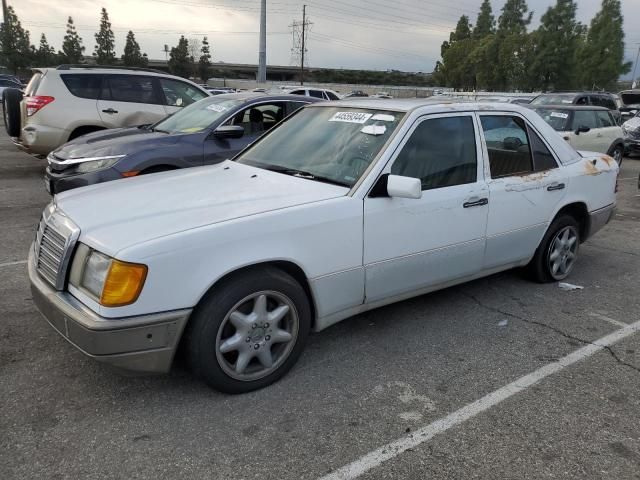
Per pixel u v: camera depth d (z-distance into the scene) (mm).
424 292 3961
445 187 3854
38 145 9203
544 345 3857
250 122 7016
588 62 49344
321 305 3342
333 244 3271
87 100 9328
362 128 3857
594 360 3656
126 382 3199
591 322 4266
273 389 3184
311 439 2738
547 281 5078
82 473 2457
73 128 9250
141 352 2725
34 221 6746
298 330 3252
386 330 4031
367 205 3402
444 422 2916
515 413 3018
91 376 3254
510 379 3383
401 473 2516
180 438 2715
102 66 9734
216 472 2488
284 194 3361
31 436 2695
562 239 5027
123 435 2727
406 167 3629
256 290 3002
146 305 2682
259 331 3076
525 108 4688
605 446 2752
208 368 2932
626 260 5980
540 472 2553
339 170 3625
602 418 2992
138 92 9773
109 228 2867
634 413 3049
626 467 2600
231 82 71312
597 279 5297
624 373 3488
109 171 5898
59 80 9211
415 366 3510
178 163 6273
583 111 12406
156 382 3209
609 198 5426
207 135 6551
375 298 3607
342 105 4281
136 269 2637
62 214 3166
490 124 4254
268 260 3010
